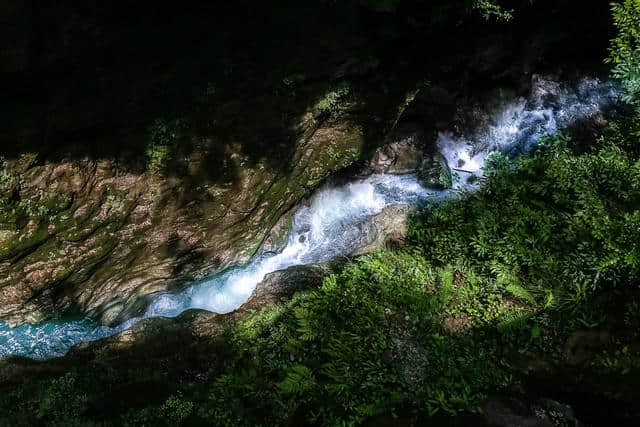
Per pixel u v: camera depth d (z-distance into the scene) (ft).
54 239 19.81
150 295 26.35
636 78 20.24
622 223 19.52
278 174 25.05
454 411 16.88
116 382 19.17
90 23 16.16
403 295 20.88
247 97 21.65
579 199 21.54
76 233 20.20
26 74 15.92
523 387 17.93
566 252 20.54
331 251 28.73
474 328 19.89
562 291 19.48
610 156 23.13
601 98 34.88
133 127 19.45
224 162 22.50
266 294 23.70
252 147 23.15
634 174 21.61
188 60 19.29
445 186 31.65
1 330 22.89
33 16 15.06
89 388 18.79
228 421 17.19
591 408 17.21
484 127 33.96
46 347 23.76
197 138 21.16
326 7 21.38
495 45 29.99
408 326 19.93
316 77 23.32
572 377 17.84
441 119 32.24
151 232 22.66
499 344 19.29
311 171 27.02
